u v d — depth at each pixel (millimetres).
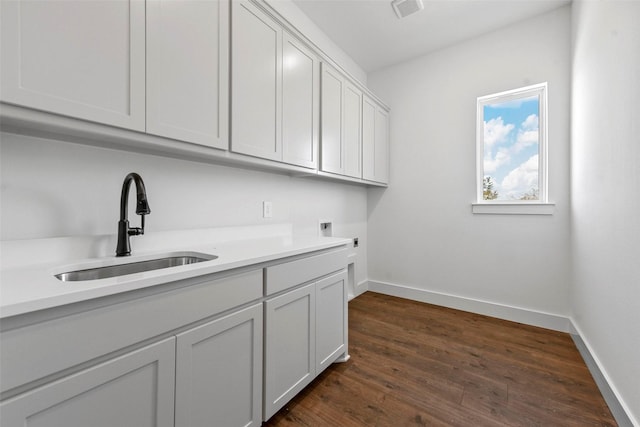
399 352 1905
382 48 2818
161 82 1102
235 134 1402
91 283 731
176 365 896
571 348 1960
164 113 1113
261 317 1204
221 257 1141
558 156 2281
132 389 792
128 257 1173
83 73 896
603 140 1476
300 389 1405
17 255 964
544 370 1688
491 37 2566
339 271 1754
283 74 1705
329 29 2508
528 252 2414
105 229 1200
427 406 1379
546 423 1271
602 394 1447
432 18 2377
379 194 3275
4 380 579
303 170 1898
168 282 860
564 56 2250
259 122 1538
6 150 956
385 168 3100
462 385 1544
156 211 1388
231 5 1386
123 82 992
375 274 3305
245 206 1857
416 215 3020
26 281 764
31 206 1008
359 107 2598
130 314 782
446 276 2830
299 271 1416
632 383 1142
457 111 2760
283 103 1703
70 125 888
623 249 1230
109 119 955
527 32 2398
